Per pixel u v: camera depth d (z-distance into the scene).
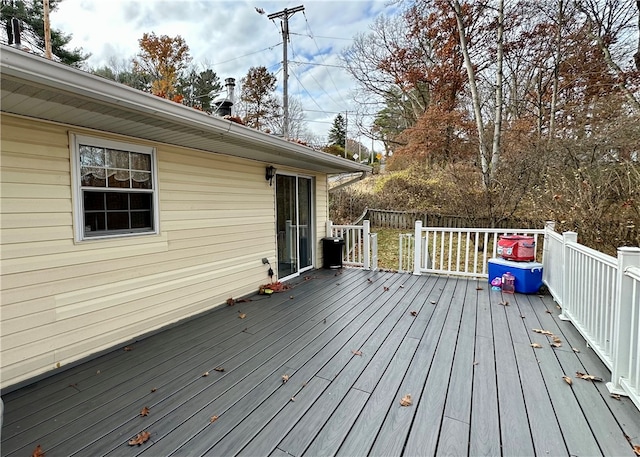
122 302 3.21
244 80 20.08
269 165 5.34
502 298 4.54
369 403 2.15
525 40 11.00
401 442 1.78
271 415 2.04
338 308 4.20
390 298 4.61
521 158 8.23
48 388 2.42
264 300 4.66
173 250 3.74
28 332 2.53
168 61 17.36
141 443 1.80
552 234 4.46
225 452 1.73
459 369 2.58
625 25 9.23
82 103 2.17
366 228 6.66
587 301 2.95
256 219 5.11
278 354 2.91
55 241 2.70
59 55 14.35
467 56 9.67
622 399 2.14
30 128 2.53
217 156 4.35
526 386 2.32
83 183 2.90
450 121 13.64
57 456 1.72
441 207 10.91
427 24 13.72
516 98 12.09
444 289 5.04
